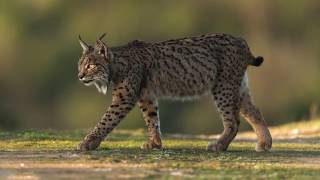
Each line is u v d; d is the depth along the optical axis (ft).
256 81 192.13
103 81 67.67
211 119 182.19
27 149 67.87
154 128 69.21
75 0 210.79
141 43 68.90
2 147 69.77
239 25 204.23
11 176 53.62
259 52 199.41
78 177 53.21
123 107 67.21
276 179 53.21
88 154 63.46
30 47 203.82
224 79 68.90
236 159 62.23
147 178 53.06
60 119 197.77
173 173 54.95
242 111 70.79
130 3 204.03
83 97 196.75
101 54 67.31
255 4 202.90
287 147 74.74
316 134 92.53
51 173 54.60
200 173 55.11
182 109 182.60
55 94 199.41
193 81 68.74
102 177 53.26
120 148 69.10
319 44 201.46
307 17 203.82
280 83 193.16
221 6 204.54
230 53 69.10
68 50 202.39
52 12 206.28
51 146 70.49
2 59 202.80
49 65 201.98
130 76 67.15
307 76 194.90
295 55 198.90
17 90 200.44
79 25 203.82
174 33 202.90
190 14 204.23
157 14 204.03
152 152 65.46
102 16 204.03
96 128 67.21
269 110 188.96
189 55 68.64
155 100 69.15
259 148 69.82
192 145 74.49
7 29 204.95
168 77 68.44
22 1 207.51
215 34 70.03
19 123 196.75
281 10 203.62
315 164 60.54
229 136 68.64
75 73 200.23
